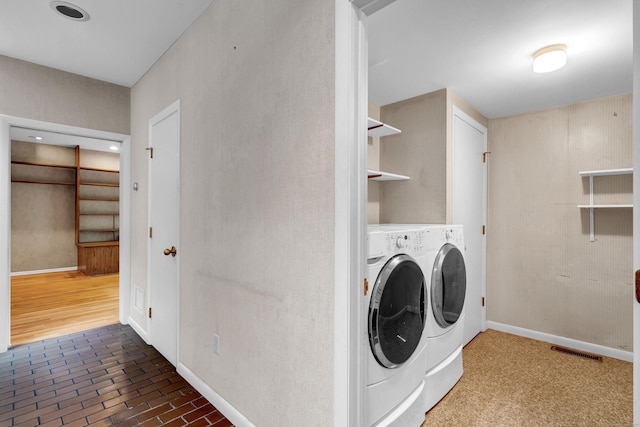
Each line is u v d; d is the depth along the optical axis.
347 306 1.13
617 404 1.96
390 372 1.49
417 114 2.68
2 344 2.59
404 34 1.82
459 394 2.05
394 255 1.57
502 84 2.47
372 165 2.85
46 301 4.07
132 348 2.69
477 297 3.10
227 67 1.79
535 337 3.01
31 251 5.74
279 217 1.43
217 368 1.86
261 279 1.53
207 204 1.97
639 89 0.64
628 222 2.59
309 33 1.28
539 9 1.58
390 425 1.45
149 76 2.80
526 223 3.08
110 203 6.54
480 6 1.57
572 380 2.24
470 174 2.92
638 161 0.64
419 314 1.72
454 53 2.03
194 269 2.11
